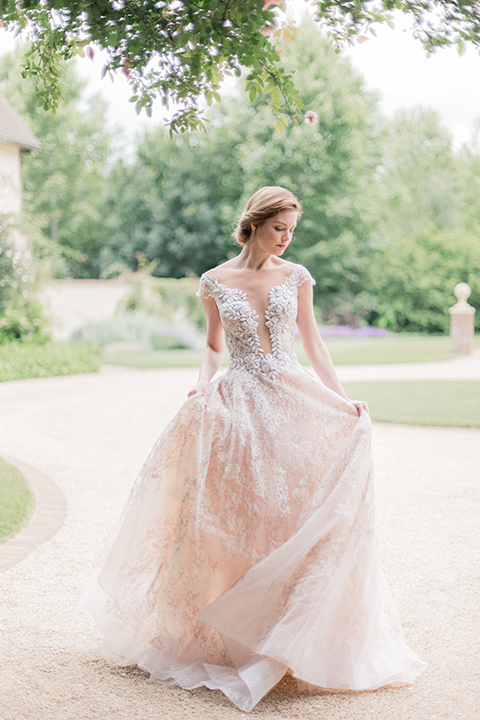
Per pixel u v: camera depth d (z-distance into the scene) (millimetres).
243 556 2875
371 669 2758
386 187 45750
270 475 2945
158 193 42906
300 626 2631
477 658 2955
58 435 9023
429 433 8984
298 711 2535
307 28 37406
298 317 3271
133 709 2523
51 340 19406
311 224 38344
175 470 3016
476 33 3096
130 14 2980
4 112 22109
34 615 3422
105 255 43219
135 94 3391
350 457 2895
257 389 3088
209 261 41344
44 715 2457
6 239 18328
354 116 38094
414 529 4969
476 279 37531
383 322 39625
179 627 2877
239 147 38844
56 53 3479
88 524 5121
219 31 2953
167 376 16531
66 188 43844
